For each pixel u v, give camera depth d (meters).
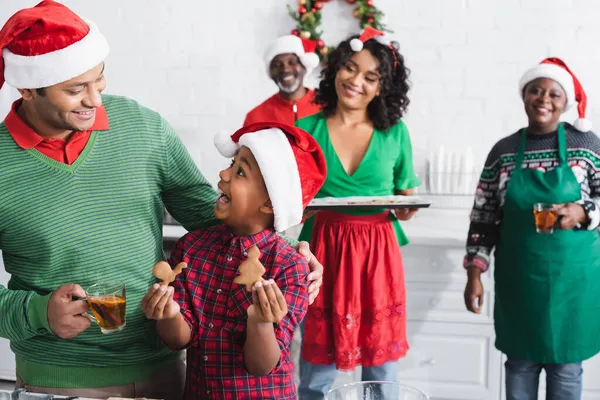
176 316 1.25
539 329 2.34
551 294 2.32
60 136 1.31
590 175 2.32
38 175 1.30
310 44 3.27
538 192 2.32
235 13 3.43
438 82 3.30
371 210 2.35
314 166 1.38
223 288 1.31
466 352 2.88
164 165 1.44
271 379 1.29
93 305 1.21
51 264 1.33
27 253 1.33
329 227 2.35
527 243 2.34
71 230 1.32
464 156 3.17
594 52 3.18
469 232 2.57
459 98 3.29
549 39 3.20
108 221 1.35
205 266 1.34
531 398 2.46
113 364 1.41
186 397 1.38
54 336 1.37
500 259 2.44
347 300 2.31
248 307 1.16
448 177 3.18
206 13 3.45
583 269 2.32
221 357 1.29
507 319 2.43
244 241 1.31
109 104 1.40
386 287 2.36
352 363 2.33
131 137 1.39
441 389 2.91
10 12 3.33
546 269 2.32
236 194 1.29
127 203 1.38
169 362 1.52
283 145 1.30
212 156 3.54
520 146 2.38
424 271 2.86
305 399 2.46
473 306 2.54
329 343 2.38
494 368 2.86
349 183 2.43
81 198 1.33
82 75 1.23
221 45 3.46
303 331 2.44
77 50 1.22
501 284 2.44
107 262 1.36
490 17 3.23
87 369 1.40
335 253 2.33
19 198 1.29
